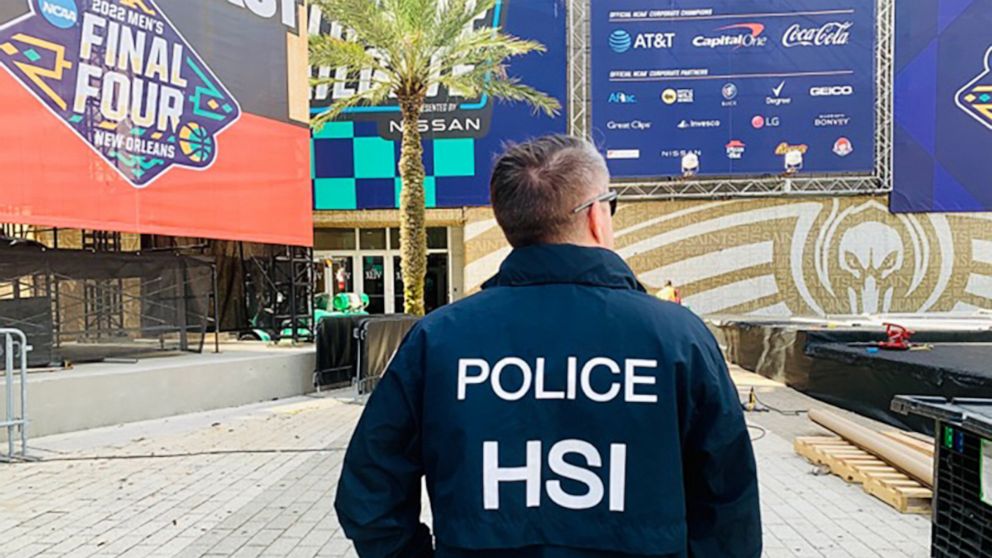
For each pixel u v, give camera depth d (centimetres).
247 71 910
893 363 591
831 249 1530
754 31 1538
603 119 1558
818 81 1530
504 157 131
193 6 835
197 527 382
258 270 1157
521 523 104
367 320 907
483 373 111
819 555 338
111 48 741
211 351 913
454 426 108
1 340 647
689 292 1548
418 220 1279
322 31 1572
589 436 107
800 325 1010
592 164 127
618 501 105
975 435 230
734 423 112
